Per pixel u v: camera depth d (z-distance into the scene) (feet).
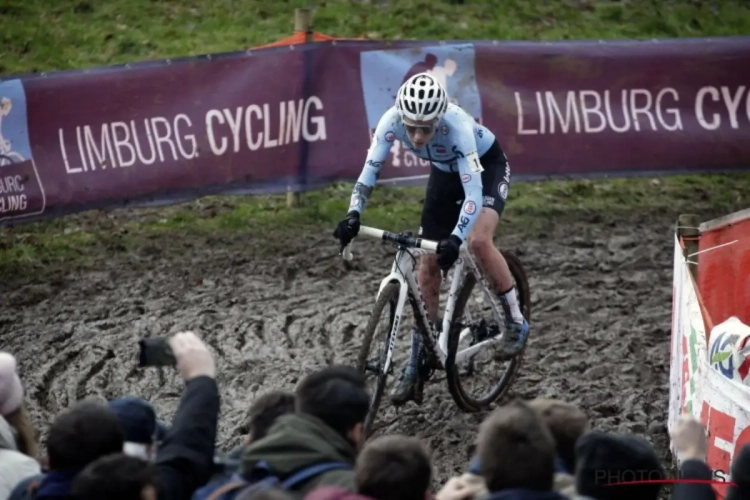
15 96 67.87
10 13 100.42
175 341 28.50
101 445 24.52
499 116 77.46
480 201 45.11
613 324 61.00
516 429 23.18
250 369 54.39
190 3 105.91
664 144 79.92
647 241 74.64
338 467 25.00
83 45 96.78
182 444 26.18
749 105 80.33
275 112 74.08
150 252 71.00
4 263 69.00
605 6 110.42
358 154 76.07
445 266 43.88
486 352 53.98
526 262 70.28
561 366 55.57
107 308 62.13
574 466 26.58
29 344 57.31
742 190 85.76
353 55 74.74
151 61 71.05
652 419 49.67
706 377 40.78
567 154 78.95
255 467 25.16
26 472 28.27
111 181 71.36
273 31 101.14
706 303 48.62
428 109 43.19
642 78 79.00
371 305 63.05
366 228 44.98
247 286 65.41
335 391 26.40
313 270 68.18
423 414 50.31
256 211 78.59
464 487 25.59
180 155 72.69
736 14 111.24
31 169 69.10
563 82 78.07
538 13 107.65
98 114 70.44
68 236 73.72
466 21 104.42
